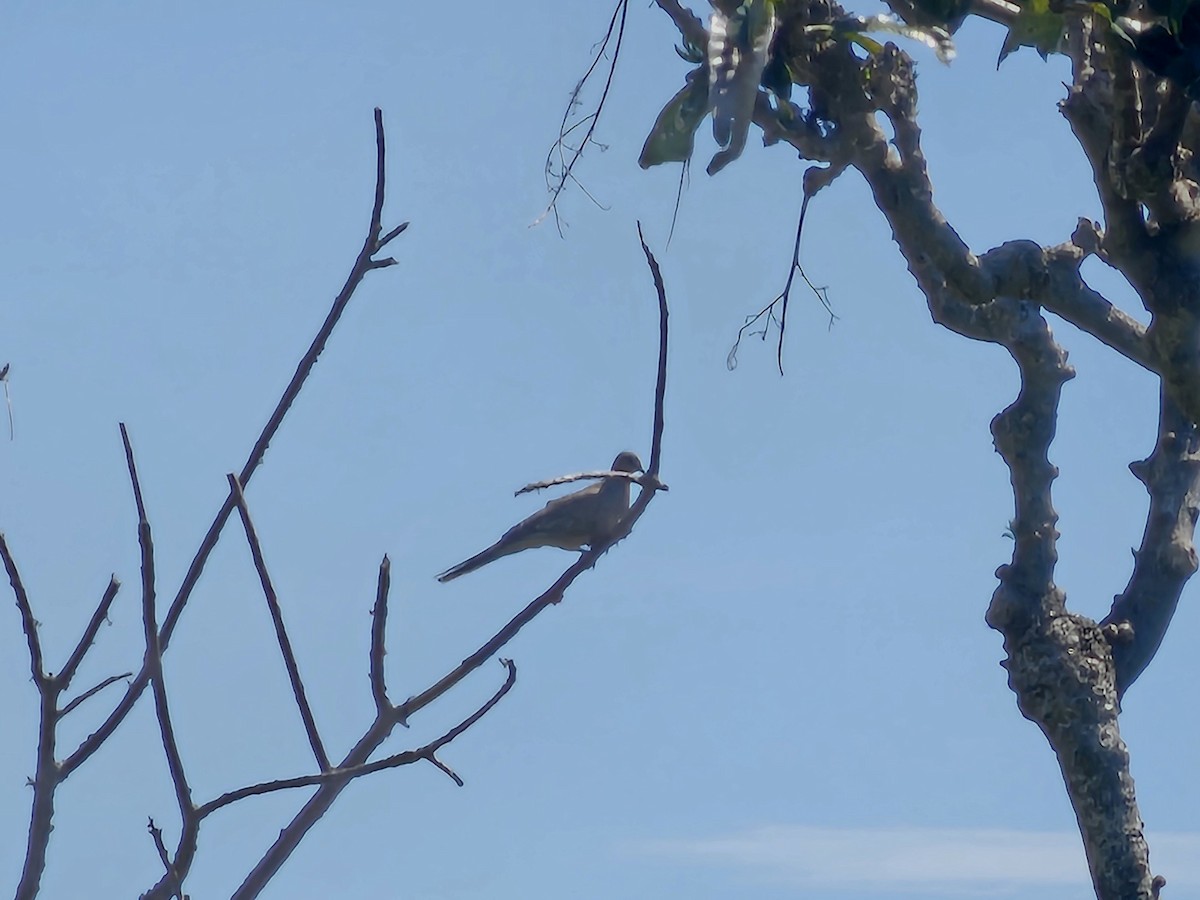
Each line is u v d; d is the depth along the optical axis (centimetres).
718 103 1091
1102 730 1350
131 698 730
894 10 1272
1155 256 1332
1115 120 1299
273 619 734
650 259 891
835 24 1247
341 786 717
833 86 1267
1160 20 1222
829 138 1283
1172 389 1372
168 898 682
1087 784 1346
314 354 784
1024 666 1363
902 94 1278
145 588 691
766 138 1299
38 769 716
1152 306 1343
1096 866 1344
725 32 1105
